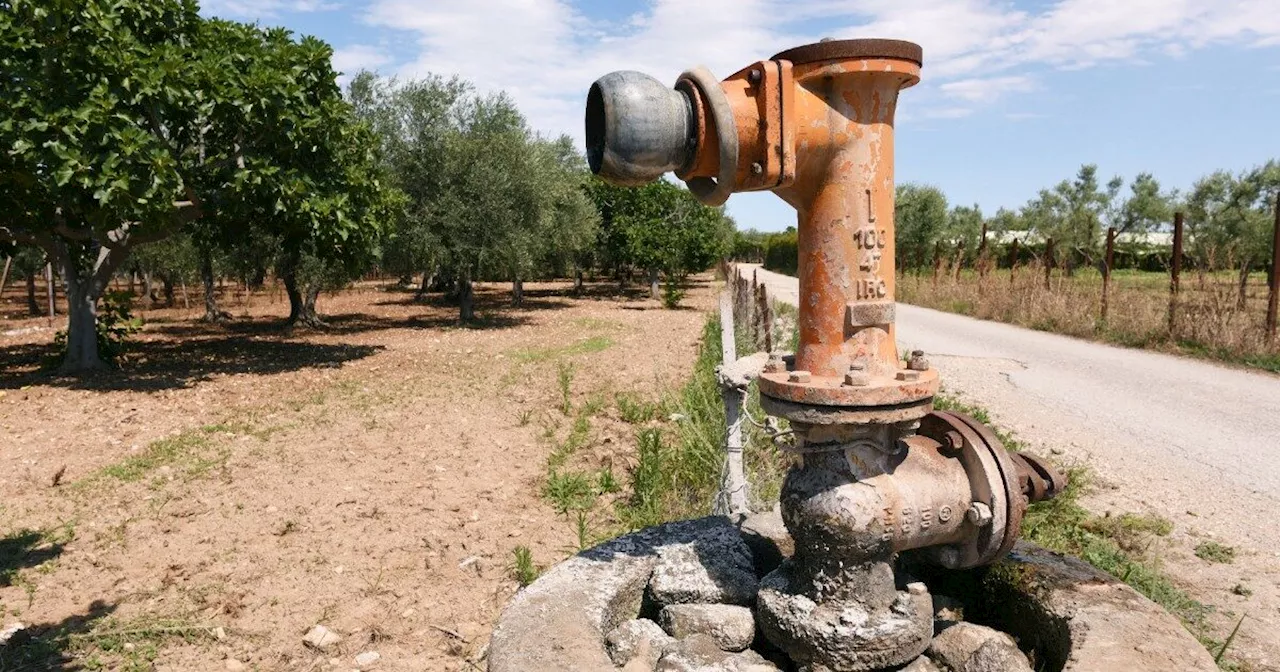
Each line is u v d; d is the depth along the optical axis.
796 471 2.48
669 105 2.17
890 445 2.40
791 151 2.18
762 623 2.52
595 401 9.70
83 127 9.27
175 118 11.57
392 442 7.96
